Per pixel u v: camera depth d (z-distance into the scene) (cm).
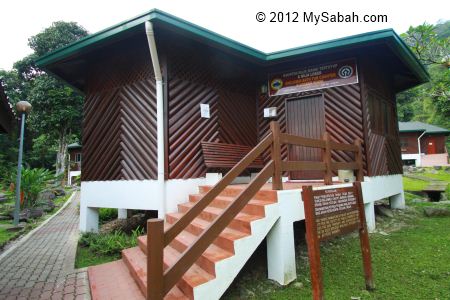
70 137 2242
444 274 379
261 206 369
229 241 333
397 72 846
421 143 2841
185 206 511
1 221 869
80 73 738
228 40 585
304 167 431
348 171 603
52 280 387
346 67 655
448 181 1531
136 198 564
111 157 607
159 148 534
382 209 748
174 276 243
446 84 973
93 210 645
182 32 525
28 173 1009
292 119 717
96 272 396
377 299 325
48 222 866
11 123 618
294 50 646
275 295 343
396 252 467
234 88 703
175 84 571
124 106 601
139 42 588
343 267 415
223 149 634
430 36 898
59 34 2186
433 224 641
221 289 304
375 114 698
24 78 2772
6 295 342
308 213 302
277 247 377
